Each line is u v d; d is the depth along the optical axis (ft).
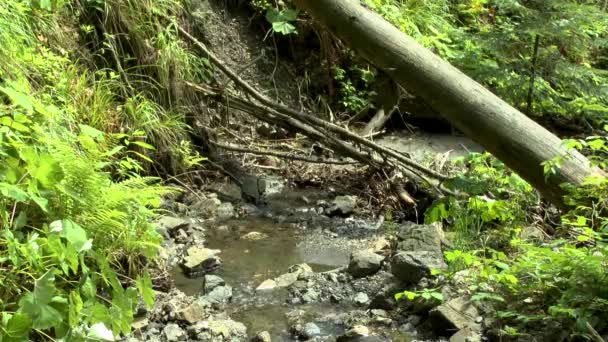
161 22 17.07
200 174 16.44
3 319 7.59
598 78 20.83
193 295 11.39
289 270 12.47
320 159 17.84
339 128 16.63
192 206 15.21
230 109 18.76
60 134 11.03
